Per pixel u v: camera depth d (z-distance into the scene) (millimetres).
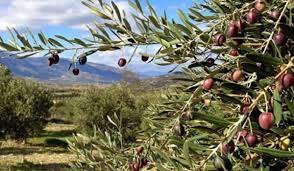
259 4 1775
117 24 2217
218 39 1835
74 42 2244
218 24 1901
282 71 1464
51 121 42031
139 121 24734
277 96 1430
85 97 27141
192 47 2055
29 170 20141
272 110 1550
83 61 2254
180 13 2014
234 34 1792
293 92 1783
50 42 2234
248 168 1857
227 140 1539
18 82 27062
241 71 1659
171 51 1996
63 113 43125
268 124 1433
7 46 2229
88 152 2807
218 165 1514
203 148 1662
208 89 1652
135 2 2119
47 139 29812
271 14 1822
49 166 21203
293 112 1519
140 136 2619
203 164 1579
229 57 1835
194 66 2188
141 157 2479
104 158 2748
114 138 2758
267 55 1505
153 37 2088
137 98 25469
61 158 23531
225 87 1664
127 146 2740
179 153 2271
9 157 23625
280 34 1641
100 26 2234
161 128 2465
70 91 72000
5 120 26250
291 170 1854
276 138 1766
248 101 1740
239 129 1530
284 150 1615
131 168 2498
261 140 1786
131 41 2219
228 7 2121
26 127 26875
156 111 2955
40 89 27766
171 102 2279
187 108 1796
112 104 25969
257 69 1598
